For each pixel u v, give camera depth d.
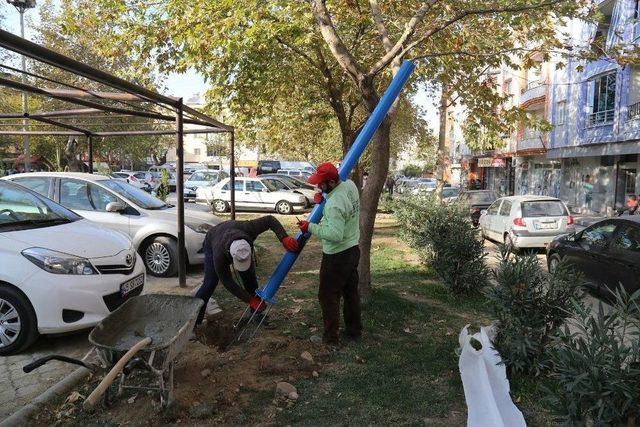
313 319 5.88
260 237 13.37
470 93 9.98
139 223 8.46
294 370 4.50
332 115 14.96
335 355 4.88
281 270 5.01
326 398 4.03
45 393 4.00
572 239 9.12
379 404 3.94
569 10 6.99
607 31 22.00
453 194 23.25
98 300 5.02
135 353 3.38
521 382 4.22
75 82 17.84
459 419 3.74
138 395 4.00
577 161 27.39
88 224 5.99
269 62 11.23
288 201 22.20
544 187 31.61
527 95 31.69
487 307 4.73
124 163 57.62
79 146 27.33
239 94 11.47
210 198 22.89
